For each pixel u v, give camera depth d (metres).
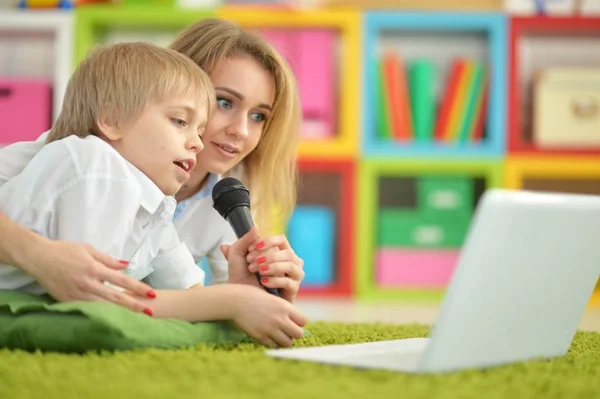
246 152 1.84
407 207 4.04
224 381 0.95
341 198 3.77
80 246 1.27
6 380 0.95
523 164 3.60
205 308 1.34
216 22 1.89
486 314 1.05
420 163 3.59
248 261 1.47
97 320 1.16
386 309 3.04
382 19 3.62
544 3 3.67
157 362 1.07
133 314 1.21
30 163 1.36
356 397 0.86
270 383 0.94
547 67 3.84
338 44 3.77
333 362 1.07
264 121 1.89
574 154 3.60
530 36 3.84
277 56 1.86
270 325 1.34
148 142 1.43
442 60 3.87
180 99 1.46
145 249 1.49
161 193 1.40
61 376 0.97
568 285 1.19
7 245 1.27
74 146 1.34
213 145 1.78
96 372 1.00
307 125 3.63
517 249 1.04
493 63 3.63
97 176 1.33
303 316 1.37
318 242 3.60
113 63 1.46
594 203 1.16
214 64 1.79
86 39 3.56
